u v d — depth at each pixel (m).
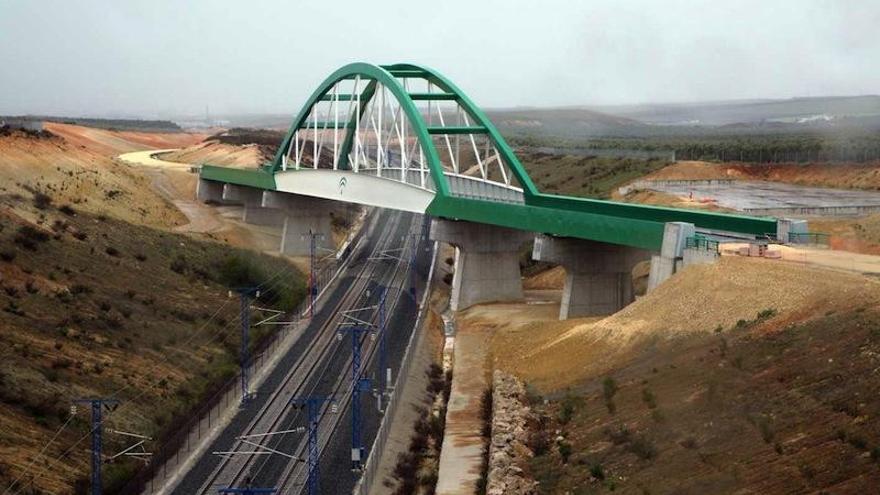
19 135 136.25
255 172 134.00
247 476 53.25
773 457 39.06
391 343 80.12
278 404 65.56
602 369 58.81
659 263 68.12
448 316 94.69
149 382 64.75
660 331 58.91
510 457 49.97
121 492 50.66
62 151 141.88
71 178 129.00
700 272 61.84
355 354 69.06
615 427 48.94
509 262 96.44
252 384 70.00
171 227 127.00
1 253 76.81
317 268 116.19
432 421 63.38
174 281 90.56
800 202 109.75
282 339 82.50
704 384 48.06
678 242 66.69
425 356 78.44
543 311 88.56
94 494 48.38
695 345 54.28
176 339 74.44
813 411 40.75
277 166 129.38
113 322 72.12
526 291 103.38
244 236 131.75
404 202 97.81
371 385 66.50
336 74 114.88
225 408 64.81
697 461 41.62
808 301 51.81
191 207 148.88
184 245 107.06
